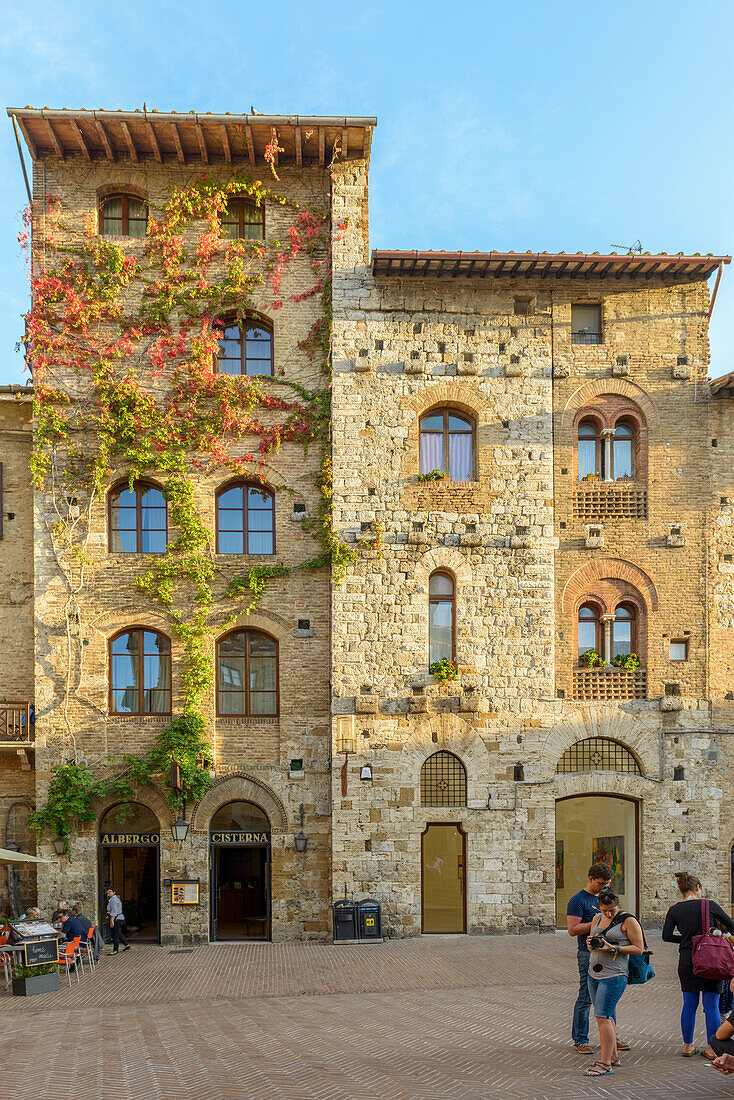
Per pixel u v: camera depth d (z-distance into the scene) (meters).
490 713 21.41
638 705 21.81
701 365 22.72
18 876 21.77
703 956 9.64
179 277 22.23
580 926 10.02
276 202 22.69
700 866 21.55
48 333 21.86
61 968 18.17
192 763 20.78
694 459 22.52
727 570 22.36
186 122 21.09
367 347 22.06
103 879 21.09
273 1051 11.30
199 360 21.95
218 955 19.53
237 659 21.95
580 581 22.08
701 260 21.75
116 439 21.83
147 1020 13.96
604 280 22.56
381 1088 9.20
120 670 21.72
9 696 22.23
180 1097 9.30
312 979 16.98
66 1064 11.10
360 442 21.81
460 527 21.84
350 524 21.62
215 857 21.34
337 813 20.81
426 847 21.25
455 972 17.11
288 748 21.41
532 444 22.20
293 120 21.17
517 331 22.44
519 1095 8.53
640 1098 8.21
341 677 21.16
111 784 20.86
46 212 22.17
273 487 22.08
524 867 21.12
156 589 21.42
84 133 21.64
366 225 22.33
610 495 22.34
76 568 21.47
